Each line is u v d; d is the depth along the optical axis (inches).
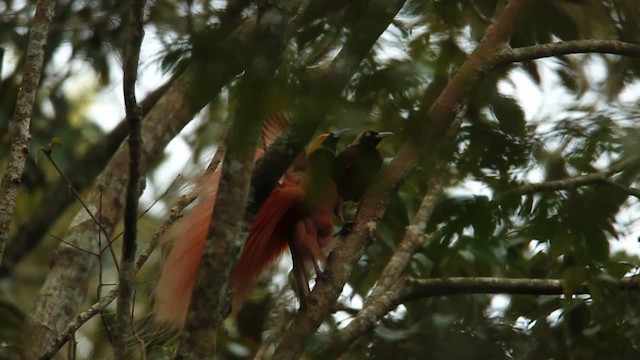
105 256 598.2
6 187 335.6
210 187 401.7
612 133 358.3
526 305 448.5
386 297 396.8
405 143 246.8
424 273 462.0
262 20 241.3
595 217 365.4
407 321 465.4
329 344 375.9
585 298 435.5
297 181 412.5
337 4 280.4
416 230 425.4
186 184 425.1
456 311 429.4
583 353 426.3
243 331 503.5
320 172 266.1
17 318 481.7
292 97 220.7
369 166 399.9
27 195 623.5
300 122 224.4
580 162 361.4
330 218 418.0
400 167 398.0
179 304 389.4
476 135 329.7
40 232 568.1
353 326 382.0
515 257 454.9
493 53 337.1
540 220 375.2
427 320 423.8
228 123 294.7
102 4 581.6
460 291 414.9
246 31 243.9
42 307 412.5
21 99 347.9
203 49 222.5
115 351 293.6
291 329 367.6
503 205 374.0
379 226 498.0
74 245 409.1
